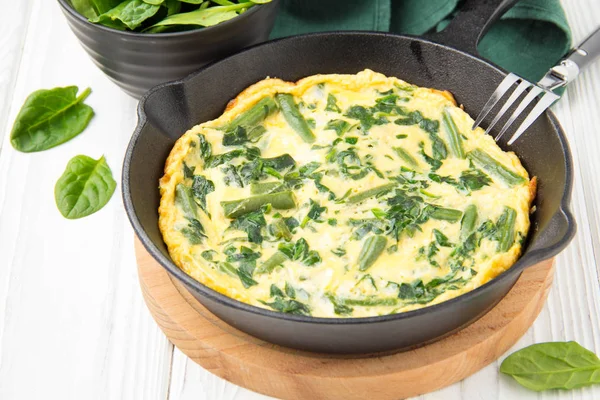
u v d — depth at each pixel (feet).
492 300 2.24
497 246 2.28
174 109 2.49
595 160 2.65
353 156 2.45
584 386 2.26
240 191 2.40
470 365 2.25
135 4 2.50
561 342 2.28
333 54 2.62
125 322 2.39
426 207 2.35
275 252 2.29
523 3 2.76
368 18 2.81
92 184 2.59
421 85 2.62
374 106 2.57
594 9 2.94
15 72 2.86
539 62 2.83
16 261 2.49
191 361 2.34
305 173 2.43
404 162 2.45
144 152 2.38
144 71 2.59
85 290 2.44
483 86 2.54
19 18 2.97
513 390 2.27
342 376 2.19
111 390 2.29
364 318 2.05
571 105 2.76
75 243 2.52
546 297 2.36
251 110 2.53
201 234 2.34
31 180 2.63
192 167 2.46
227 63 2.53
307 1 2.82
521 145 2.48
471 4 2.59
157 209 2.39
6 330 2.38
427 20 2.82
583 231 2.52
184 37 2.50
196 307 2.31
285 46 2.58
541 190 2.39
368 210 2.35
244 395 2.28
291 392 2.24
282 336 2.16
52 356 2.34
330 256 2.28
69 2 2.58
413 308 2.19
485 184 2.41
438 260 2.27
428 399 2.26
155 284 2.34
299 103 2.58
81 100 2.74
